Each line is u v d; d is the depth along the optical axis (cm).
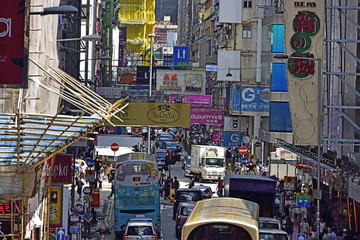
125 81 19838
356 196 5738
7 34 2917
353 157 6456
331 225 7200
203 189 8788
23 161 3728
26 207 4128
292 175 9912
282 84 12381
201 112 13100
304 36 6800
